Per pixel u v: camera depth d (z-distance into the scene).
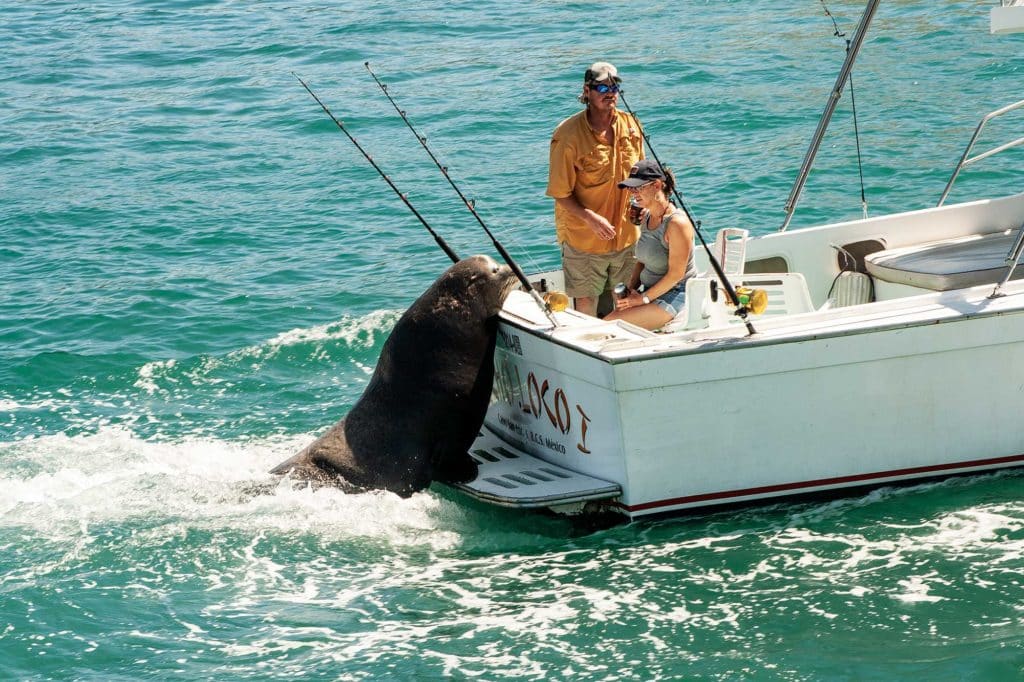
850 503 13.36
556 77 41.19
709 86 37.81
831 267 16.67
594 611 11.70
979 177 26.80
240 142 36.34
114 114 41.16
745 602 11.62
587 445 13.65
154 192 31.19
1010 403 13.38
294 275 24.23
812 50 41.50
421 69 44.66
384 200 29.12
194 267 25.11
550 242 25.08
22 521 14.21
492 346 14.52
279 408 17.69
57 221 28.95
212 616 12.05
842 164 28.64
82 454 16.22
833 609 11.37
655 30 48.06
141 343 20.75
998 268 14.62
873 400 13.16
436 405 14.25
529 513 13.86
